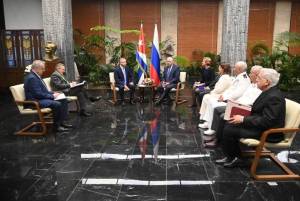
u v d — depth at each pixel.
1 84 9.61
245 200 3.23
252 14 11.57
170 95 8.51
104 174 3.84
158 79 8.39
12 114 6.94
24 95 5.50
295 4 11.48
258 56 10.09
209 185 3.54
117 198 3.27
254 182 3.62
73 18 11.59
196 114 6.83
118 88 7.93
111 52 11.01
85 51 10.43
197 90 7.27
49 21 7.37
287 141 3.73
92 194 3.36
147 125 6.00
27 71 7.35
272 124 3.59
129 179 3.70
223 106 5.04
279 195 3.33
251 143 3.66
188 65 11.15
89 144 4.93
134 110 7.27
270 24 11.61
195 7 11.55
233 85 5.24
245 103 4.96
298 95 8.98
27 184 3.60
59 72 6.40
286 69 9.48
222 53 7.64
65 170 3.97
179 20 11.64
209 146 4.77
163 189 3.46
